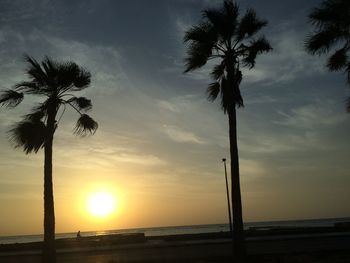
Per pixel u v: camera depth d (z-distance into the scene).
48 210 19.81
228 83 21.19
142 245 33.25
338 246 25.39
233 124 20.75
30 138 20.16
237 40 22.00
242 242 19.69
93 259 25.12
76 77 21.31
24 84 21.08
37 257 28.88
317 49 19.39
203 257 21.92
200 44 21.55
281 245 27.84
